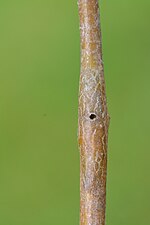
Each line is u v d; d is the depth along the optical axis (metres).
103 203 0.35
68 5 1.04
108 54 1.00
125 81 0.95
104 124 0.35
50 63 0.98
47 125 0.91
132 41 1.01
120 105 0.92
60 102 0.93
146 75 0.96
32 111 0.93
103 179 0.35
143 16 1.03
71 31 1.02
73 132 0.90
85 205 0.35
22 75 0.97
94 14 0.35
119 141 0.89
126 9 1.04
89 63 0.35
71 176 0.87
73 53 0.99
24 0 1.06
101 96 0.35
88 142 0.35
